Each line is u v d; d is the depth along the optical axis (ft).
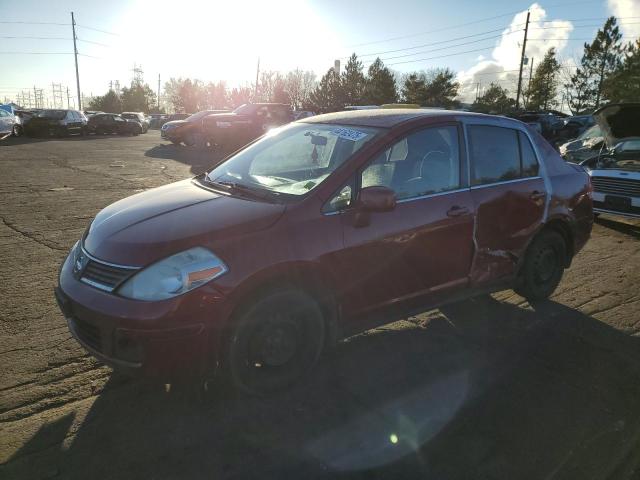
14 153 51.67
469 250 12.22
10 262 16.79
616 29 178.70
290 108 63.21
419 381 10.65
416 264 11.18
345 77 197.16
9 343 11.42
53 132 81.56
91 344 9.00
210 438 8.66
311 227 9.61
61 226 21.63
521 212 13.34
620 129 29.27
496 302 15.06
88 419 9.00
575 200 14.99
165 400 9.65
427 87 212.64
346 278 10.11
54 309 13.25
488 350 12.10
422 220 11.07
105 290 8.64
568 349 12.25
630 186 24.56
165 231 8.98
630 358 11.89
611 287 16.55
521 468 8.17
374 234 10.30
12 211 24.29
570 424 9.35
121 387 10.02
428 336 12.74
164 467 7.95
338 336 10.51
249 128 59.47
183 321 8.30
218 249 8.71
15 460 7.91
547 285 14.96
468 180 12.25
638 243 22.75
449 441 8.77
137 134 103.04
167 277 8.37
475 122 12.79
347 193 10.25
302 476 7.86
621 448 8.71
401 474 7.96
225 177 12.25
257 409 9.50
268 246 9.04
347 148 11.08
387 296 10.94
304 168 11.55
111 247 8.96
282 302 9.35
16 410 9.12
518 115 84.23
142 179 36.01
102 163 45.32
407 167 11.28
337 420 9.27
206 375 8.90
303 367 10.03
